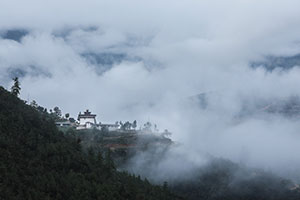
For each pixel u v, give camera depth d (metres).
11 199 73.38
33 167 88.50
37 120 115.38
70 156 102.38
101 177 99.94
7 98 118.62
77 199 82.94
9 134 97.06
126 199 94.31
